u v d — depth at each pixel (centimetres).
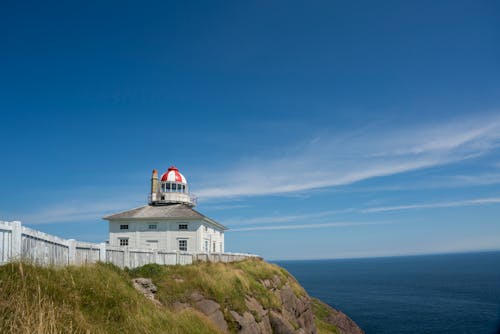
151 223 4397
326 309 5603
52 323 855
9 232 1151
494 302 9888
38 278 1062
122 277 1719
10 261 1095
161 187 4934
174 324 1461
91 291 1255
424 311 8856
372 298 11619
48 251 1394
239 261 3862
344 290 14400
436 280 17512
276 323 2577
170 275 2234
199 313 1784
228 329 2059
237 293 2430
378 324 7544
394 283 16925
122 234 4441
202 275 2345
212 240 4922
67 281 1209
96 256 1816
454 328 6919
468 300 10438
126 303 1353
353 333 5178
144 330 1248
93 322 1084
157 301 1850
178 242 4319
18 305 875
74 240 1623
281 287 3650
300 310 3784
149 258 2339
